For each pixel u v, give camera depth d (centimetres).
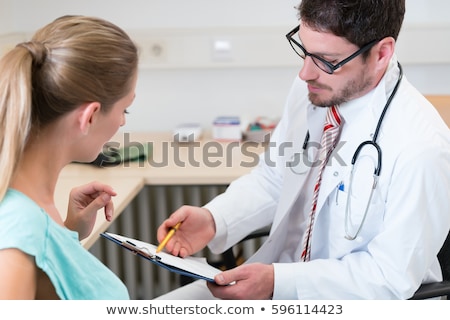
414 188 140
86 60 104
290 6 265
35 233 97
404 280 140
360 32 140
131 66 111
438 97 193
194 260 157
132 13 271
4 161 98
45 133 106
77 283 105
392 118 150
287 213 173
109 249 266
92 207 140
